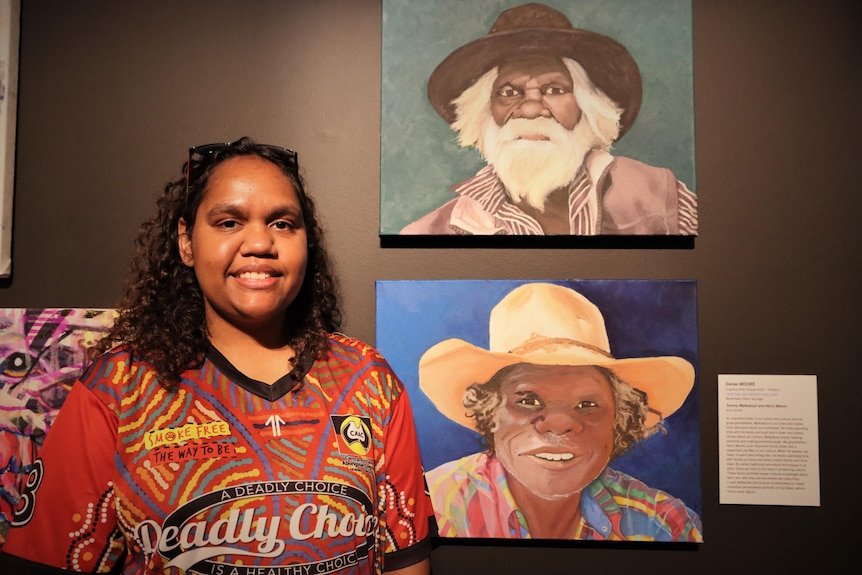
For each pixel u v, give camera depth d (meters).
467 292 1.47
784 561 1.44
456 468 1.44
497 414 1.45
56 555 1.06
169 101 1.50
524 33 1.48
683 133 1.46
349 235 1.50
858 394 1.46
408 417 1.28
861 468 1.45
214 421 1.10
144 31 1.51
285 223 1.21
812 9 1.50
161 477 1.05
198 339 1.18
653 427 1.44
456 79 1.48
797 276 1.48
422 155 1.47
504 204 1.45
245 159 1.22
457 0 1.50
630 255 1.48
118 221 1.49
